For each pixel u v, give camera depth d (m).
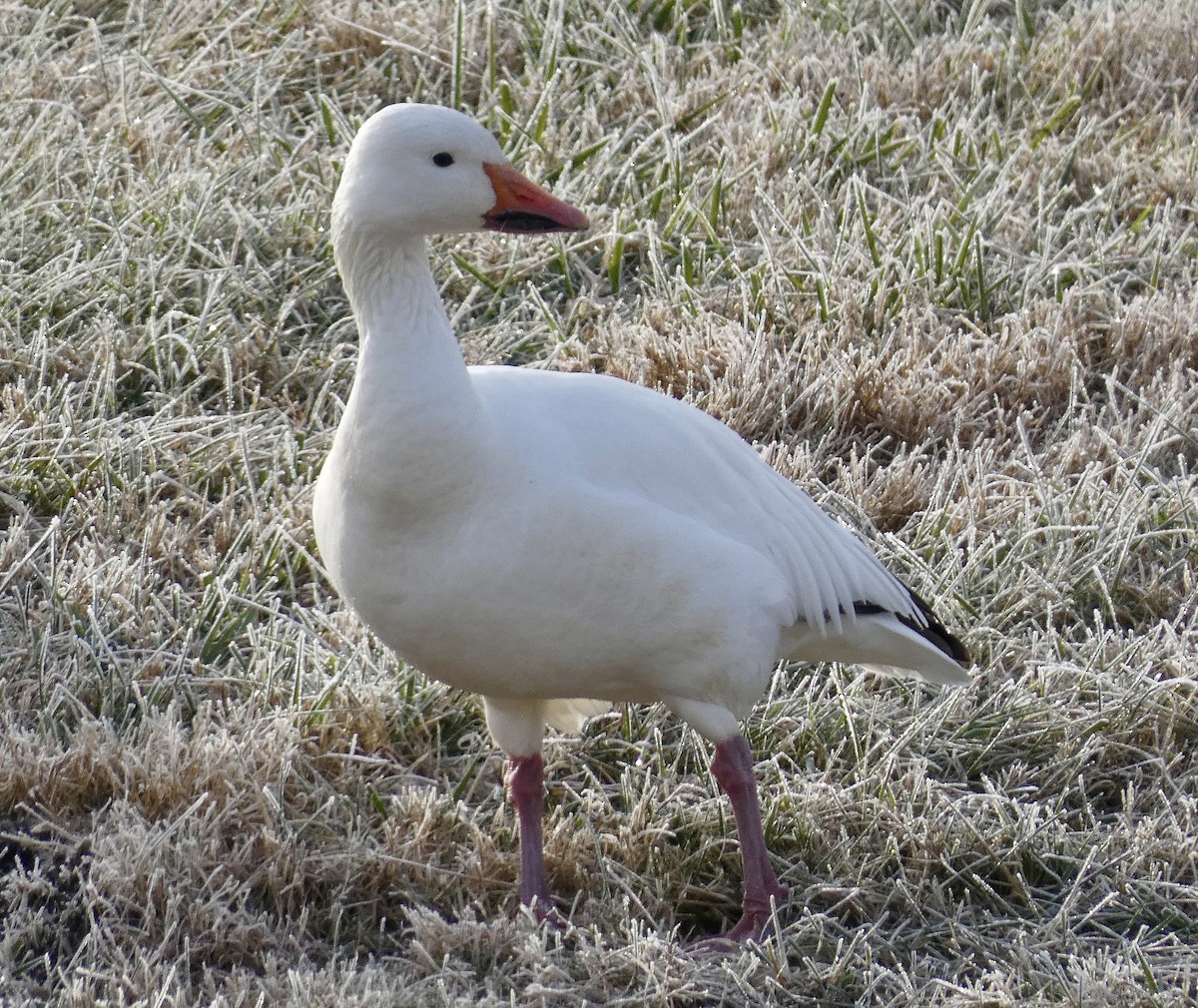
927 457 9.55
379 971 6.24
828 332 10.34
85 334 9.88
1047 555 8.74
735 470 6.58
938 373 9.99
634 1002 6.25
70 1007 6.00
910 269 11.01
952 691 7.84
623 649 6.17
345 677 7.75
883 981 6.48
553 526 5.82
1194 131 12.81
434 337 5.76
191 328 9.91
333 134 12.10
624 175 11.73
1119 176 11.97
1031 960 6.57
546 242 11.04
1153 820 7.25
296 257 10.94
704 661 6.29
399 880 6.90
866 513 9.04
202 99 12.42
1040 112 12.93
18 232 10.50
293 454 9.18
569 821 7.18
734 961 6.51
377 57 13.23
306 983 6.06
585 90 12.89
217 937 6.39
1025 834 7.11
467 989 6.32
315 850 6.91
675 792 7.23
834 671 7.98
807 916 6.71
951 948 6.74
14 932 6.32
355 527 5.93
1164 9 13.92
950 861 7.14
